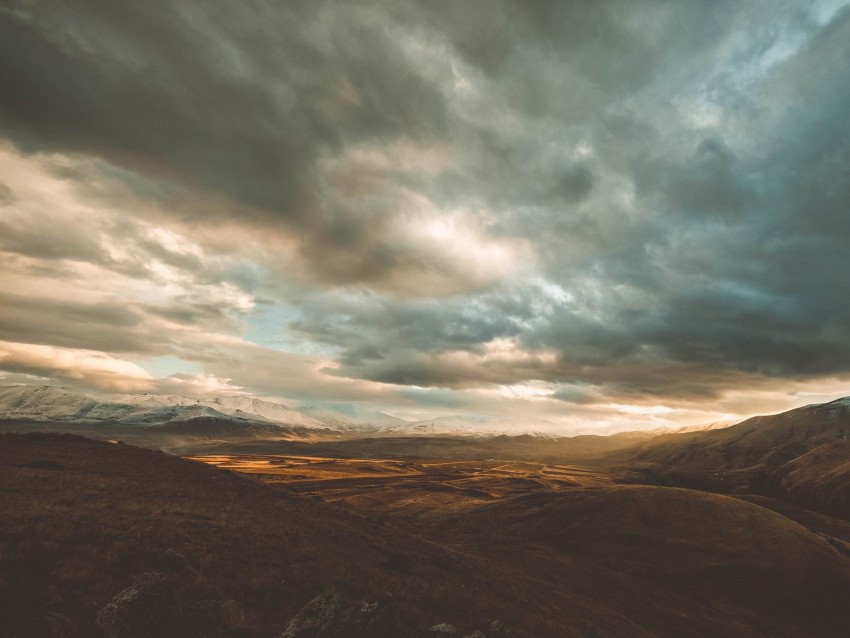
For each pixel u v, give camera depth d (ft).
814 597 192.44
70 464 130.31
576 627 109.81
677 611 166.71
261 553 80.94
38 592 50.93
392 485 438.81
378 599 75.41
